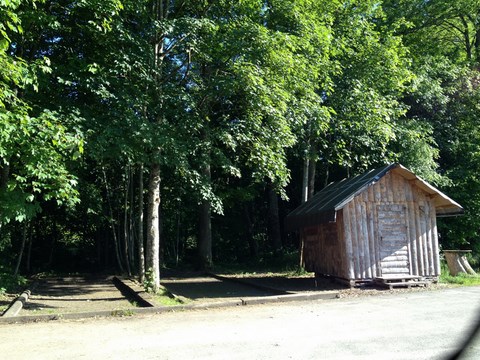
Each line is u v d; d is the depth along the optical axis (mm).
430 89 20797
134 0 13016
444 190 20844
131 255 22188
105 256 26609
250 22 14102
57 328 8484
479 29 25844
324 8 18031
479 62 25203
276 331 7676
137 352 6488
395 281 13547
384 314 9062
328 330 7633
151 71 12891
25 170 10258
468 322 7961
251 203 29219
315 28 15625
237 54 14156
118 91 12266
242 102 14555
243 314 9625
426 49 23859
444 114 22391
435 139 21797
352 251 13586
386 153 20250
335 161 22750
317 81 16969
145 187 24438
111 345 6973
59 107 11555
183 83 14758
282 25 16250
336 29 19188
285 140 14523
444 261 18906
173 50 15281
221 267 23391
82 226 26750
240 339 7125
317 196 17391
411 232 14078
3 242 21094
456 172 20953
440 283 14031
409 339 6816
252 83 12992
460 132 22281
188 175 13664
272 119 14172
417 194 14320
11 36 12062
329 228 15031
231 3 14953
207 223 22906
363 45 19297
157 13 14195
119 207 24562
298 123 15492
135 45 12734
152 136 11867
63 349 6777
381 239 13852
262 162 14023
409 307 9836
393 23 20984
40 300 13109
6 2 8898
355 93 18438
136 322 9008
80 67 12297
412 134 19438
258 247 28969
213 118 15945
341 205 13242
